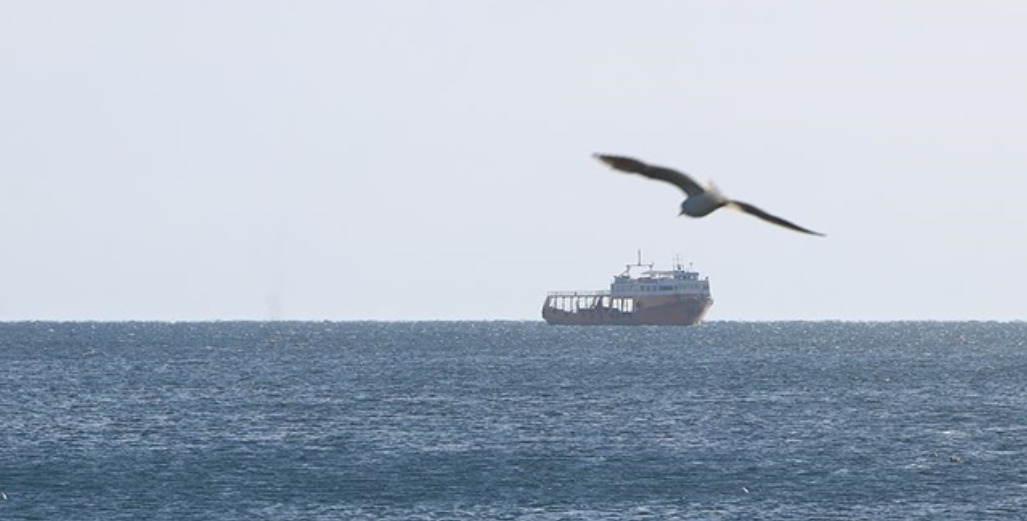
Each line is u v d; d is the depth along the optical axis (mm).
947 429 118438
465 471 89812
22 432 115438
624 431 115750
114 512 74688
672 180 19781
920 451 101562
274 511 74750
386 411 135750
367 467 91812
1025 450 102000
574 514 74062
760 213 19625
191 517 73188
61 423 123562
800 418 128750
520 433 114062
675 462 94750
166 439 110062
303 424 122312
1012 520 72438
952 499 79000
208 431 116250
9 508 75938
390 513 74250
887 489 82562
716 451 101438
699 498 79062
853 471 90125
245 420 126312
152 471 90000
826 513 74375
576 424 121875
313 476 87562
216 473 89062
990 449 102812
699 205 19547
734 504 77062
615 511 74938
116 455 98938
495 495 80125
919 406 143625
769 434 113812
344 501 78062
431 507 75938
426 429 117375
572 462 94438
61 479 86438
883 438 110875
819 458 97250
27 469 91000
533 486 83375
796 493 81000
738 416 130375
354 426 120375
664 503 77438
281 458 96938
